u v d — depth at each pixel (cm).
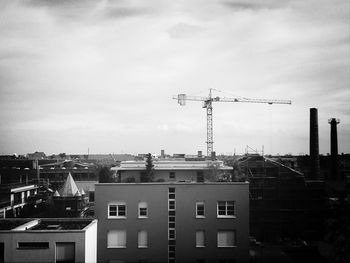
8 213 6228
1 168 8806
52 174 8906
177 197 4156
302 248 5688
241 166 6831
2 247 3019
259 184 6562
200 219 4147
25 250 3011
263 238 6375
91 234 3350
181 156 9806
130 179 6400
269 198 6494
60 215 6266
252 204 6481
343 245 3144
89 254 3253
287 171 6725
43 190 7762
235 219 4144
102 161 12225
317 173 8062
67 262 3042
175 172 6406
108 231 4122
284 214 6431
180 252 4122
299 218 6400
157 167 6431
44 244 3041
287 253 5494
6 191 6350
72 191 6406
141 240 4138
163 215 4144
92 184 8144
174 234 4144
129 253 4094
